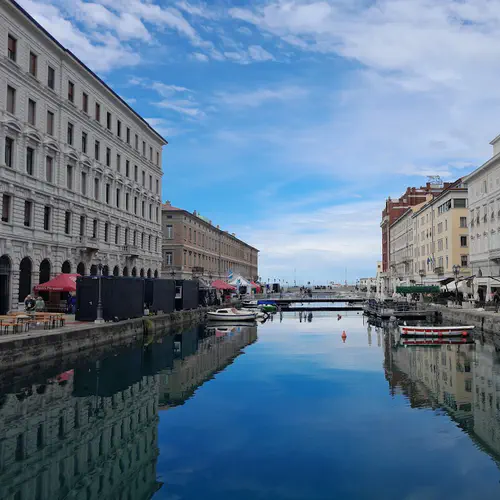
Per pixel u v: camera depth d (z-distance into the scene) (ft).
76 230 142.92
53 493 33.40
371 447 41.39
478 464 37.81
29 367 70.74
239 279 295.28
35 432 46.01
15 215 114.52
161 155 225.15
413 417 50.16
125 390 62.90
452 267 215.92
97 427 47.47
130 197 185.16
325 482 34.63
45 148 127.13
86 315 105.81
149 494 32.78
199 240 286.66
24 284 120.16
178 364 82.84
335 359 88.43
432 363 83.56
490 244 173.58
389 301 214.69
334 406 54.49
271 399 57.72
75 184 142.61
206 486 33.96
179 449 41.06
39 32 122.11
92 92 154.81
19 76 115.75
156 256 213.46
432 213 252.01
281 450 40.70
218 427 46.96
